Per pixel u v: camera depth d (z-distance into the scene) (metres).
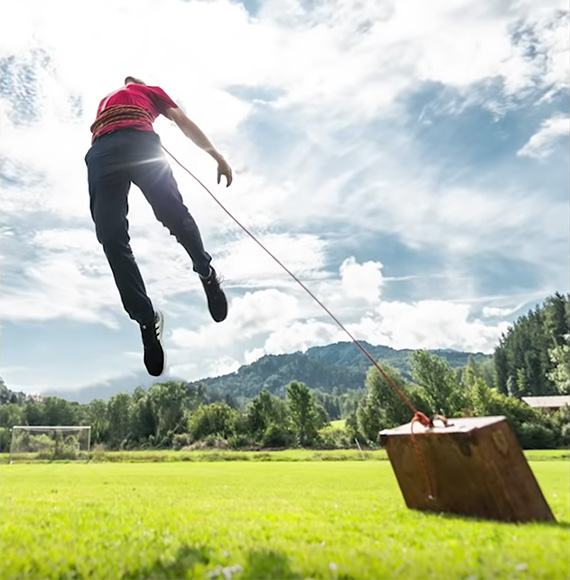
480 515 1.34
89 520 1.43
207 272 1.95
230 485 2.74
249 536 1.19
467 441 1.31
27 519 1.46
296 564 0.92
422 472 1.50
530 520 1.30
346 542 1.10
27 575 0.90
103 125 1.78
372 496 2.05
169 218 1.80
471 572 0.85
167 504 1.84
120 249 1.76
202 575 0.87
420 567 0.88
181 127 1.93
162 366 1.95
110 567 0.92
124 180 1.76
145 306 1.83
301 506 1.70
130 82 2.05
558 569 0.84
